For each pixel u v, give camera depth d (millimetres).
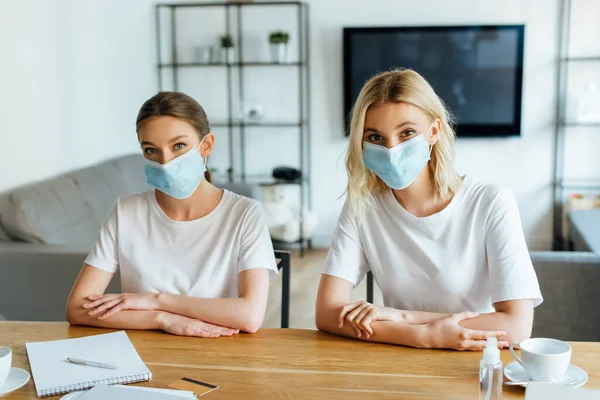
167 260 1932
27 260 2982
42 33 3982
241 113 5969
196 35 6000
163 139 1791
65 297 2992
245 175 6094
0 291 3012
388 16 5703
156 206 1946
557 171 5684
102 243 1961
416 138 1691
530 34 5578
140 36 5578
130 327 1745
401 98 1668
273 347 1611
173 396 1272
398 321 1667
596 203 5469
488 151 5758
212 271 1908
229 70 5852
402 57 5664
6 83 3578
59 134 4195
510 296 1696
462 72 5625
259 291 1829
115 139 5102
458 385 1373
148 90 5781
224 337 1693
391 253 1838
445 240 1794
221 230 1920
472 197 1796
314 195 5996
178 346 1619
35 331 1741
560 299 2428
